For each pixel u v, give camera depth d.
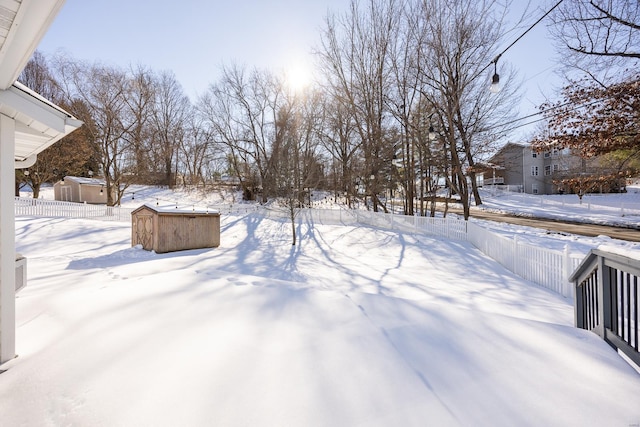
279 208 19.83
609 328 2.53
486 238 9.23
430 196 18.61
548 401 1.77
